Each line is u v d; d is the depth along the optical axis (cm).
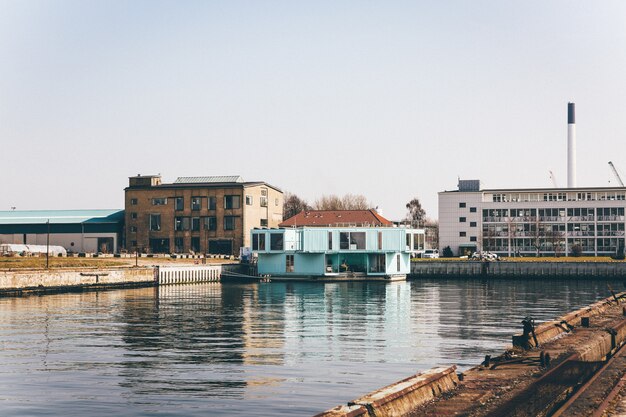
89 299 9662
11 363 4512
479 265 16125
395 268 14600
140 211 18288
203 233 17925
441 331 6159
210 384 3897
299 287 12731
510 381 2784
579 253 19412
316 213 16800
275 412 3312
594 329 4184
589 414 2448
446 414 2338
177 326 6506
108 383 3925
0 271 9956
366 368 4353
